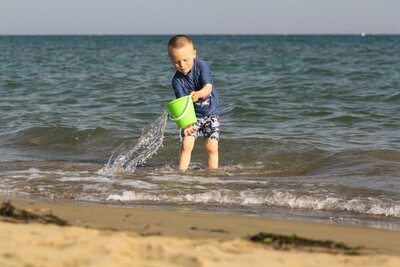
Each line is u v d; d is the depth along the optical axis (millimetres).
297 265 3498
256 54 45281
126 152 8781
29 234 3871
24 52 52500
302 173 7715
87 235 3898
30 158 8781
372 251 4020
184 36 7523
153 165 8234
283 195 6188
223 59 35562
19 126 11211
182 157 7742
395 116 12273
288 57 39062
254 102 14141
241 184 6754
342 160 8289
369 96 15305
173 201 5957
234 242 3938
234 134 10242
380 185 6754
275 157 8633
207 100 7652
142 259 3430
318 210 5797
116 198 6008
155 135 8945
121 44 88500
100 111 13273
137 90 17375
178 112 7320
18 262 3291
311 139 9836
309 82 19156
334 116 12156
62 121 11719
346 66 28141
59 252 3488
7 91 17641
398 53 45094
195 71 7551
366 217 5559
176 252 3586
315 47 65625
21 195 6039
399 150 8742
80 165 8117
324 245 4055
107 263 3307
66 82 20266
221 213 5477
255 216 5367
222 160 8531
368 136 10227
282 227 4770
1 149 9609
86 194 6152
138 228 4383
